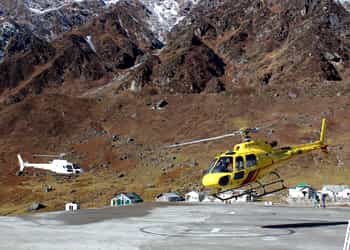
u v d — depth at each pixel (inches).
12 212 4082.2
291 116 6496.1
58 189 4825.3
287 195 3398.1
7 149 6781.5
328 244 904.3
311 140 5462.6
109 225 1302.9
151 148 6284.5
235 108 7249.0
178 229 1186.0
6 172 5876.0
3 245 900.6
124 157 6043.3
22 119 7780.5
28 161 6294.3
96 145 6673.2
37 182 5285.4
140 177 5123.0
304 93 7514.8
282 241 947.3
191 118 7224.4
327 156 4785.9
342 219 1444.4
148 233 1097.4
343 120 6117.1
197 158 5428.2
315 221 1373.0
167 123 7204.7
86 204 4092.0
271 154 1185.4
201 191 4062.5
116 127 7347.4
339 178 4168.3
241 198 3014.3
